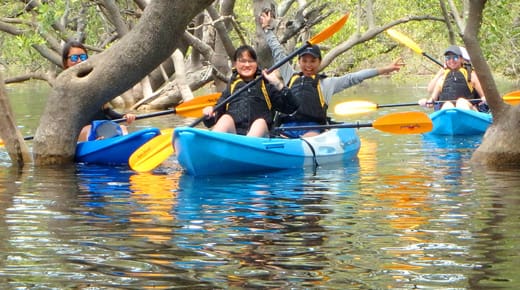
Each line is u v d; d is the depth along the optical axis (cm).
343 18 996
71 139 996
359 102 1324
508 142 925
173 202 706
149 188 792
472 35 910
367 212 651
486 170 884
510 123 929
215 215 643
